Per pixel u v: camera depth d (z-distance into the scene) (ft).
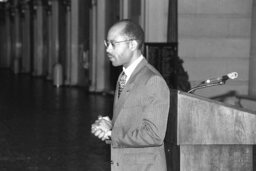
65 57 99.96
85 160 34.65
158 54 48.60
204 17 54.13
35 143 40.50
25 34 136.15
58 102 69.00
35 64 126.62
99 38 79.36
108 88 79.41
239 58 54.24
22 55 140.56
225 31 54.24
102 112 58.65
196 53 54.19
